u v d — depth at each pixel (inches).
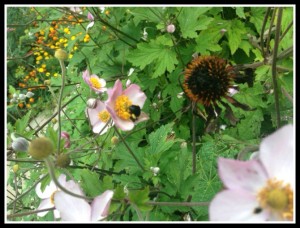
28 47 27.2
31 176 13.9
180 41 12.3
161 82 13.3
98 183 8.1
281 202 4.9
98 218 7.1
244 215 5.0
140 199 7.1
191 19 11.3
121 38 14.1
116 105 9.0
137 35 14.1
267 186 5.0
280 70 9.0
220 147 10.9
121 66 15.0
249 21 12.1
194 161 9.3
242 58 12.4
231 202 5.0
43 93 25.2
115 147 11.4
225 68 9.1
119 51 14.6
